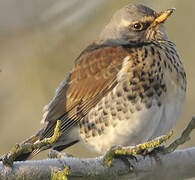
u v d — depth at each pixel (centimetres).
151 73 1184
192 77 1648
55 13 1714
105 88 1211
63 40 1667
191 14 1673
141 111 1170
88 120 1220
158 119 1180
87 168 990
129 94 1175
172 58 1212
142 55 1202
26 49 1664
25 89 1619
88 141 1227
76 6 1728
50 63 1634
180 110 1209
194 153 1077
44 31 1686
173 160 1067
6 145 1572
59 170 945
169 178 1062
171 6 1678
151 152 1070
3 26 1689
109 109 1191
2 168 923
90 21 1705
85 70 1255
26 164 936
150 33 1258
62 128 1238
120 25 1280
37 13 1709
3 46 1678
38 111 1595
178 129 1577
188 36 1670
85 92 1235
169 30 1673
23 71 1634
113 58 1231
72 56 1647
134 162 1048
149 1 1697
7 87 1641
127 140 1188
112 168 1020
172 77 1191
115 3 1705
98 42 1316
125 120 1179
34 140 1234
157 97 1174
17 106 1616
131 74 1181
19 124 1593
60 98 1266
